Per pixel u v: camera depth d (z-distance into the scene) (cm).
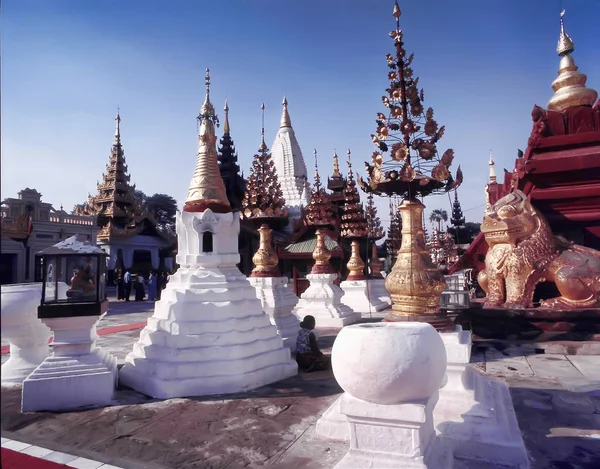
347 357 401
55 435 575
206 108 977
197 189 936
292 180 4525
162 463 489
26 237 901
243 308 845
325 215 1703
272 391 752
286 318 1236
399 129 650
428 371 390
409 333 398
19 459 504
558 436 528
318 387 775
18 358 823
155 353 779
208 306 805
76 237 740
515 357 926
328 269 1670
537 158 1363
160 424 604
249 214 1280
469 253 1742
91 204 4966
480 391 566
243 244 3447
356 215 2102
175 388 723
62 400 675
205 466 479
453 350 548
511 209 1195
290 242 3450
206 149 965
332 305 1611
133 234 4788
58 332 711
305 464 476
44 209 2545
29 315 796
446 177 630
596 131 1320
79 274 718
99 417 634
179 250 912
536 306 1191
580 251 1160
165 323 795
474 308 1136
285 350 871
